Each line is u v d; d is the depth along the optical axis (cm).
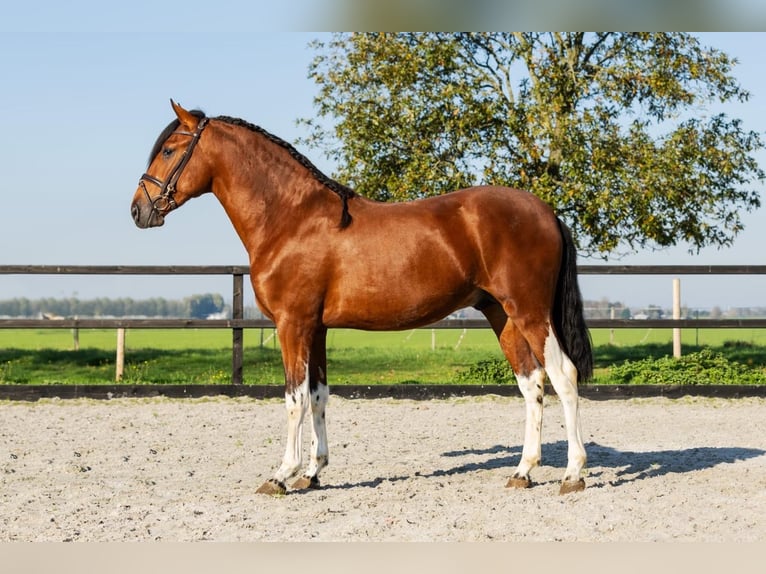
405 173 1550
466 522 502
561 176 1580
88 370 1595
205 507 541
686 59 1561
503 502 552
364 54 1599
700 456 724
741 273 1133
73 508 536
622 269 1133
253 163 596
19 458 715
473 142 1548
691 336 2888
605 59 1631
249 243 597
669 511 525
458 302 588
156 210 607
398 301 575
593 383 1160
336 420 929
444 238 571
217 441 805
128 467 681
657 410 1006
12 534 478
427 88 1573
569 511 526
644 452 746
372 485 616
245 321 1125
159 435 836
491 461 708
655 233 1553
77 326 1148
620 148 1500
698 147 1573
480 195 582
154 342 3017
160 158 607
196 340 3169
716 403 1051
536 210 577
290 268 578
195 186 606
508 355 614
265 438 822
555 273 576
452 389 1093
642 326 1152
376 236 576
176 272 1132
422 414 973
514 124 1484
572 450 580
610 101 1573
